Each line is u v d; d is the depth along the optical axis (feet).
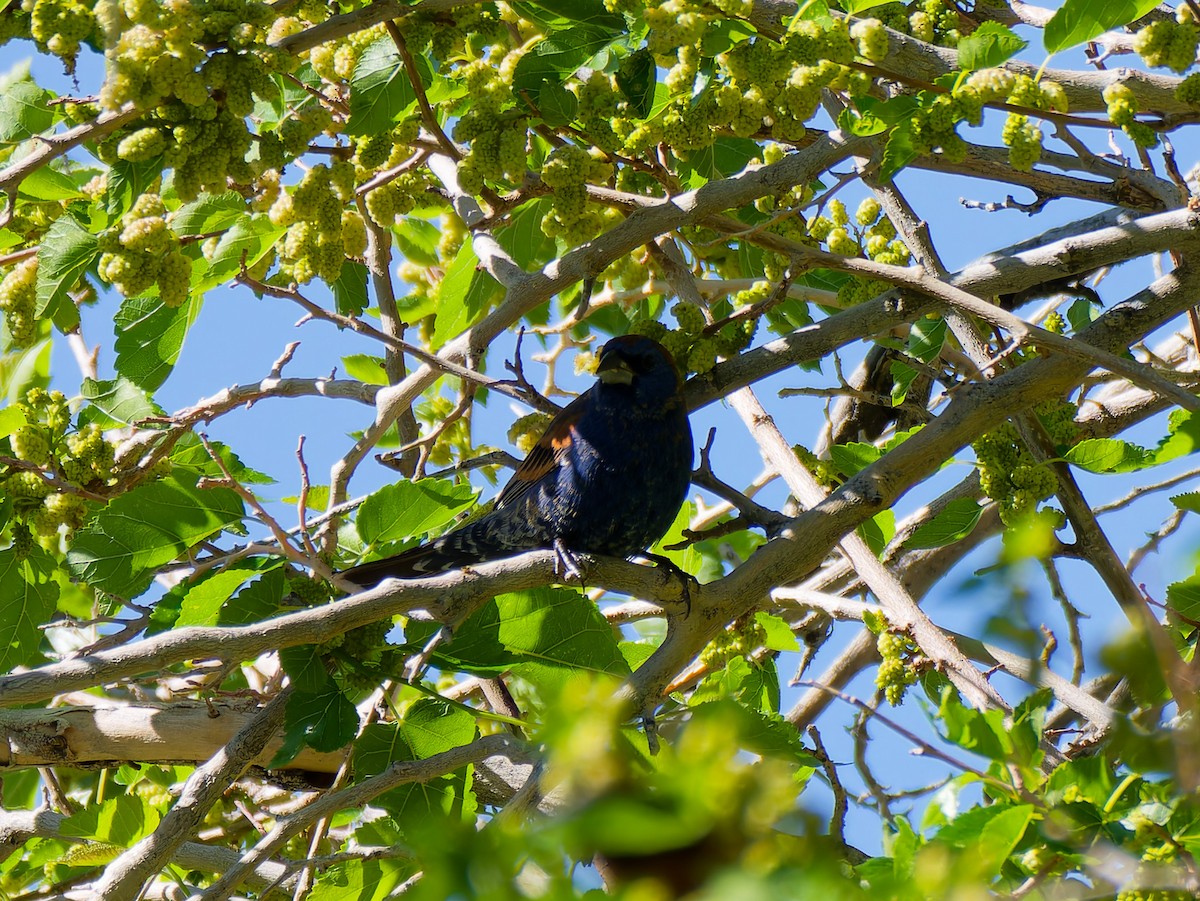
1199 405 28.76
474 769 38.65
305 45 29.63
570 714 10.86
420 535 37.63
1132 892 20.35
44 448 33.68
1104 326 33.45
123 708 37.86
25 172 27.89
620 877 10.44
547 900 11.71
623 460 36.37
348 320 30.94
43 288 33.81
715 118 32.12
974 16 41.37
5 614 36.06
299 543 35.88
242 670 47.52
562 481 36.94
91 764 37.93
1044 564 32.86
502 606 33.12
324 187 31.63
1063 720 40.22
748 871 10.19
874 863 21.39
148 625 33.40
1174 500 27.73
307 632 25.72
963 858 15.46
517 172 31.48
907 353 44.70
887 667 34.14
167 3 28.07
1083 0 28.04
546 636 33.37
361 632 32.04
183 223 36.68
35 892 40.01
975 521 35.63
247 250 36.58
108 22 26.99
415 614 33.24
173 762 37.86
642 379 35.91
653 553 41.06
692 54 32.53
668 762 10.98
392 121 32.40
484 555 37.47
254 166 30.37
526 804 23.97
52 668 24.20
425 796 33.99
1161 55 29.35
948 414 30.55
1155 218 32.22
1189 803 21.01
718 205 32.83
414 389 38.83
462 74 37.93
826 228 43.93
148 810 36.04
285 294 30.35
